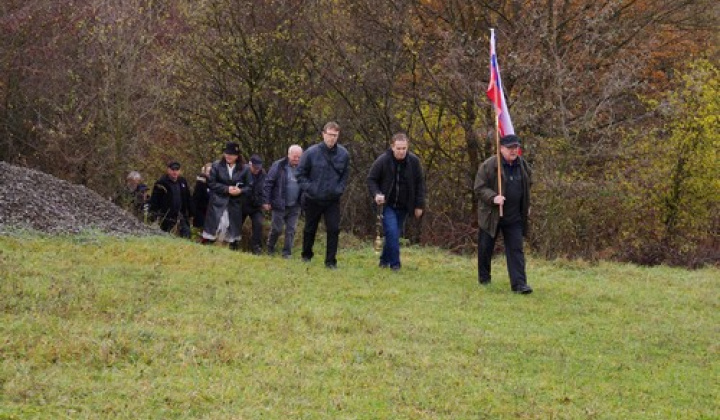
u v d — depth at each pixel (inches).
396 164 523.5
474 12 995.9
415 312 404.2
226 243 661.9
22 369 267.1
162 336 315.3
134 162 906.7
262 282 444.1
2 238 482.3
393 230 529.3
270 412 249.1
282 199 617.9
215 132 986.7
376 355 318.7
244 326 343.3
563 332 385.7
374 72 978.7
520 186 471.8
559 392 296.8
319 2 968.3
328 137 520.7
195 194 706.8
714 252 773.9
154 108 893.2
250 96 956.0
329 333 346.3
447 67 912.9
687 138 877.8
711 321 427.2
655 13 1007.6
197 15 933.2
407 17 971.9
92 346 292.5
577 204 740.7
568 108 776.3
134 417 237.6
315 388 275.3
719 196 891.4
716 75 915.4
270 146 984.3
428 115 1018.1
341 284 459.8
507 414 269.7
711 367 343.6
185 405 248.5
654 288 513.0
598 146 747.4
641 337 385.1
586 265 592.1
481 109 871.7
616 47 949.2
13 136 953.5
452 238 824.3
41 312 335.3
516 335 372.5
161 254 490.3
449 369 311.0
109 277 415.8
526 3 937.5
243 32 943.7
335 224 523.5
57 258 450.3
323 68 975.6
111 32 847.7
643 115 864.9
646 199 864.3
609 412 279.6
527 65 800.3
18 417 229.9
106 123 861.2
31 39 933.8
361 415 255.1
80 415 235.3
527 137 789.9
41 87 937.5
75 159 881.5
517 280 469.1
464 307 424.2
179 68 939.3
